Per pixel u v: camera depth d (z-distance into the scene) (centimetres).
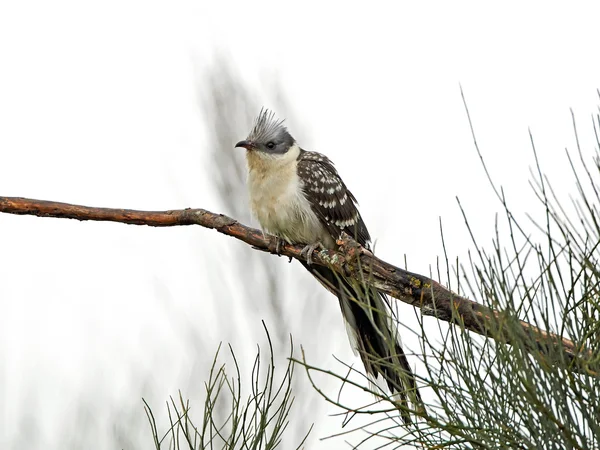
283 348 1341
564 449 464
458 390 496
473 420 488
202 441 569
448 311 721
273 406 1234
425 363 502
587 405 469
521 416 476
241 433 570
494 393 485
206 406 570
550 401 459
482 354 496
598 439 449
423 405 507
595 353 482
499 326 474
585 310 476
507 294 474
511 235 482
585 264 473
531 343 473
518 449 477
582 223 472
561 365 462
